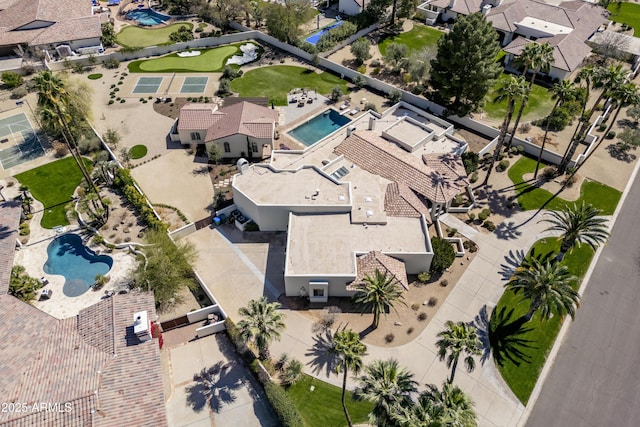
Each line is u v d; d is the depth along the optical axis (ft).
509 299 167.43
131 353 131.75
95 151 234.38
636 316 162.50
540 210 202.08
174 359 150.92
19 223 189.16
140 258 174.29
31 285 165.68
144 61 307.78
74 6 333.01
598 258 182.09
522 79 187.52
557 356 151.23
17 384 123.65
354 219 176.35
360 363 116.88
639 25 336.70
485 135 243.40
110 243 184.75
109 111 261.65
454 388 116.16
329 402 139.44
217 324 156.15
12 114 260.01
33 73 292.61
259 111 238.89
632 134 230.48
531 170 222.48
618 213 201.16
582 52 281.74
